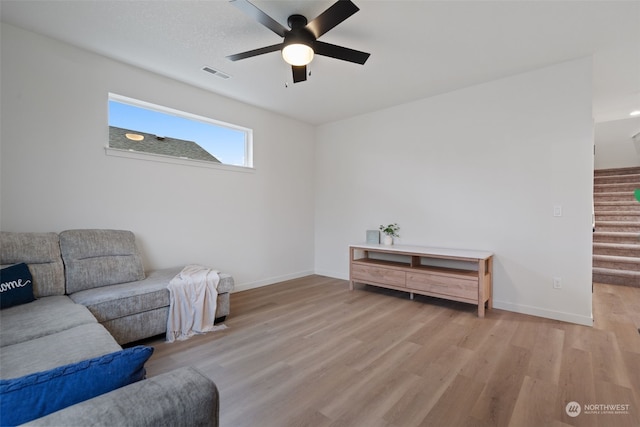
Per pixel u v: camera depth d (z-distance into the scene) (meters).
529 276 3.11
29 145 2.49
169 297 2.56
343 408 1.64
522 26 2.34
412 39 2.52
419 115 3.91
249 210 4.14
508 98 3.23
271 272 4.43
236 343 2.44
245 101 3.97
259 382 1.88
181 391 0.77
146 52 2.78
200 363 2.12
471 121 3.48
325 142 5.00
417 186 3.94
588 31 2.40
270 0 2.04
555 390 1.79
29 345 1.48
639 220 4.71
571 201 2.89
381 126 4.30
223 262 3.84
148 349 0.89
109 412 0.66
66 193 2.67
